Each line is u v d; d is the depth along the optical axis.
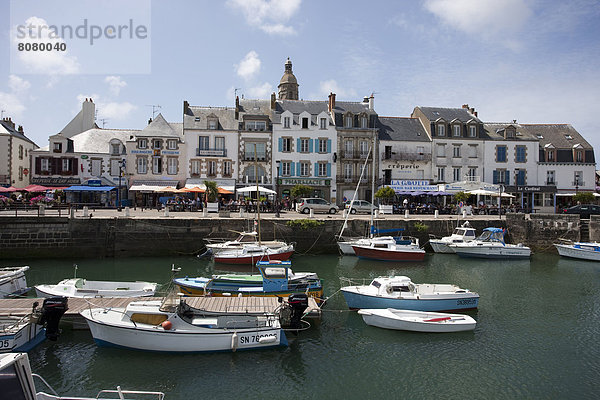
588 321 14.14
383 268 22.14
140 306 11.58
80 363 10.49
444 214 35.47
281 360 11.00
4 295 14.95
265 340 11.35
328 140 41.53
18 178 37.62
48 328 11.48
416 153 42.59
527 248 25.53
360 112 42.69
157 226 24.61
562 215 29.08
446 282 19.28
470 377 10.31
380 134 42.69
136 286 15.36
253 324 11.58
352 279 19.50
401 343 12.20
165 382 9.76
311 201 33.03
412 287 14.98
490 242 26.03
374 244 24.16
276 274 14.91
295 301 12.21
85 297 14.01
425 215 33.34
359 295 14.80
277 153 40.94
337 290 17.67
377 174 42.12
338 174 41.56
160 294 15.43
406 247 23.94
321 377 10.19
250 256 21.58
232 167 40.50
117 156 39.53
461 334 12.93
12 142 36.41
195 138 39.97
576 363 11.09
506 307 15.60
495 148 43.53
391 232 27.98
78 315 12.29
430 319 13.06
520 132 45.31
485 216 33.50
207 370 10.34
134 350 11.07
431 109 45.94
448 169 42.91
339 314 14.63
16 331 10.77
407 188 38.78
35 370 10.12
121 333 11.04
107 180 38.84
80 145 40.16
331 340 12.34
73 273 20.02
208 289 14.98
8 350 10.58
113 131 42.78
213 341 11.06
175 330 10.98
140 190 36.31
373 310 13.59
